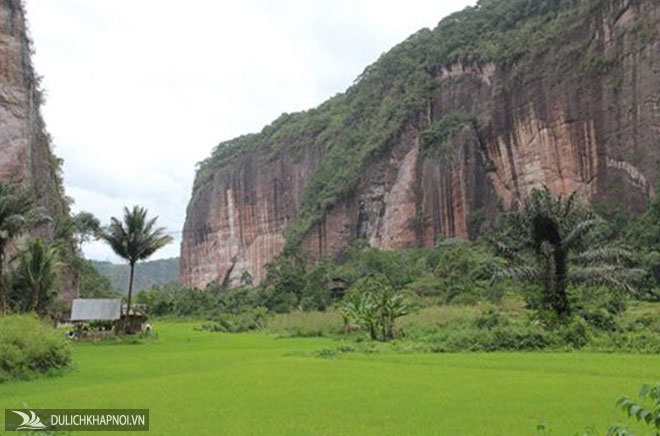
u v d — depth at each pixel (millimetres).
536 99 76312
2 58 53969
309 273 73562
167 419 10773
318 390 13711
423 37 111312
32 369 17609
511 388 13562
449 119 88500
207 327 50906
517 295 42219
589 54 71188
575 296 28266
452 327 31453
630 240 54344
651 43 64625
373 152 98938
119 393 13656
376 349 24859
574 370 16797
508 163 79812
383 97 110750
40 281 38062
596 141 68625
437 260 67062
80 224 62031
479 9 100812
